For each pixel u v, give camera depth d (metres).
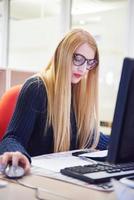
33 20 4.30
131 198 0.71
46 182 0.90
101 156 1.26
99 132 1.56
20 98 1.38
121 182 0.80
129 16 3.37
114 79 3.40
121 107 0.77
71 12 4.00
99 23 3.69
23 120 1.33
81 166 1.04
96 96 1.52
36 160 1.18
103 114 2.96
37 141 1.41
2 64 4.65
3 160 0.98
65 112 1.40
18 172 0.94
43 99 1.41
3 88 2.51
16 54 4.52
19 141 1.27
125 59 0.76
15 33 4.53
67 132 1.42
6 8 4.59
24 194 0.79
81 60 1.41
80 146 1.53
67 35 1.42
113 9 3.54
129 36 3.38
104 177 0.90
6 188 0.84
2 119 1.69
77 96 1.53
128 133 0.79
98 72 1.50
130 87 0.76
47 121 1.41
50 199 0.76
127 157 0.81
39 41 4.21
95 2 3.73
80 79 1.49
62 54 1.39
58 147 1.41
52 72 1.45
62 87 1.39
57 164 1.12
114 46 3.51
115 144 0.78
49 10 4.13
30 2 4.34
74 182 0.90
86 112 1.53
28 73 2.58
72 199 0.77
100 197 0.79
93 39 1.45
